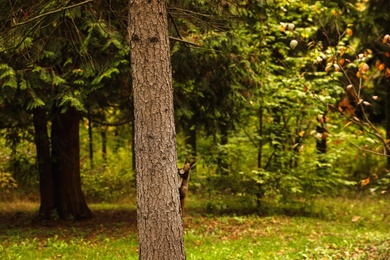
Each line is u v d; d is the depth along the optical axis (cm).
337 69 801
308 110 1579
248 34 1580
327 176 1695
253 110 1680
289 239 1247
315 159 1688
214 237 1265
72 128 1555
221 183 1722
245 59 1339
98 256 1025
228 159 1720
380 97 2338
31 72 1085
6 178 1866
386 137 2250
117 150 2839
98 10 834
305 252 1068
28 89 1085
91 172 2495
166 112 594
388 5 2069
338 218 1684
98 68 1095
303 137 1705
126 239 1213
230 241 1205
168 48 605
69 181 1562
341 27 1980
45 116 1427
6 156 2069
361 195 2150
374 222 1599
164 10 603
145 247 588
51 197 1571
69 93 1108
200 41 1180
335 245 1152
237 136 1709
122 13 827
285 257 1017
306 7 1566
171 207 589
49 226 1450
